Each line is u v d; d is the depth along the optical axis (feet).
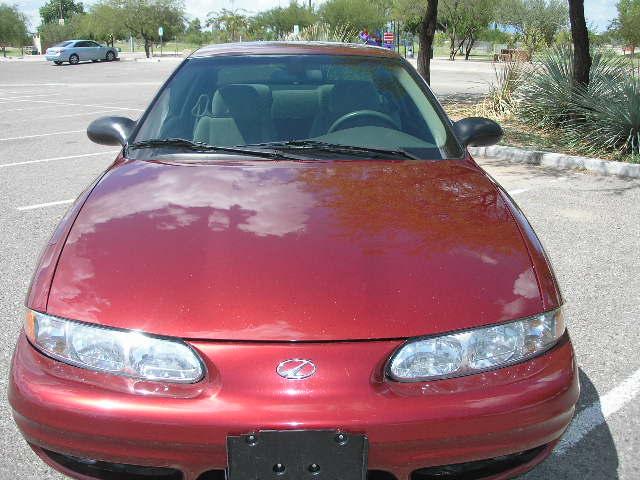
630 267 14.76
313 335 6.00
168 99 10.62
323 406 5.76
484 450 6.08
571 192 21.47
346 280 6.45
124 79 78.69
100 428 5.93
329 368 5.88
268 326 6.05
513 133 30.68
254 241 6.96
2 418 8.96
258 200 7.82
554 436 6.40
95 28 173.47
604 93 28.58
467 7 116.88
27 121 39.60
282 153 9.34
